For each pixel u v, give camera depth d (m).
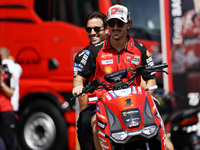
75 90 7.09
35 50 15.23
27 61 15.34
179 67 15.31
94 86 6.93
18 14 15.59
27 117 15.16
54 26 14.91
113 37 7.23
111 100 6.48
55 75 14.84
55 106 14.70
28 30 15.37
